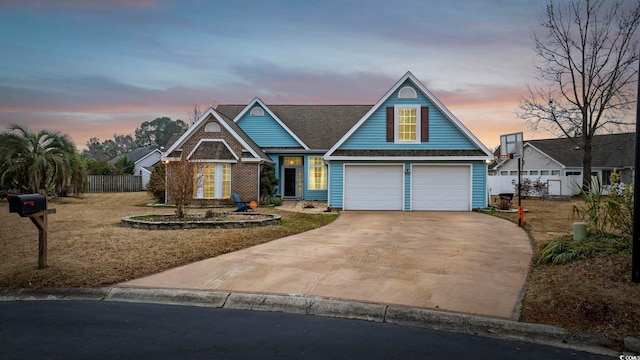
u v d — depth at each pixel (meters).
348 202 18.69
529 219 14.59
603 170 34.97
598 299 5.08
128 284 6.07
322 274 6.68
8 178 21.19
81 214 15.27
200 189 19.78
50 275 6.43
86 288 5.92
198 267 7.10
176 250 8.33
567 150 36.03
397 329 4.66
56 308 5.28
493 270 7.03
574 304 5.07
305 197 24.36
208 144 20.20
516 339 4.42
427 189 18.53
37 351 3.90
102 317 4.93
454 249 8.96
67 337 4.28
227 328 4.60
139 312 5.14
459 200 18.42
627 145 34.66
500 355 3.96
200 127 20.47
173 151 20.09
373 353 3.94
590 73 27.08
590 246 6.82
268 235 10.51
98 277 6.37
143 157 53.72
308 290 5.79
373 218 15.27
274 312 5.23
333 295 5.57
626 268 5.77
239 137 20.23
